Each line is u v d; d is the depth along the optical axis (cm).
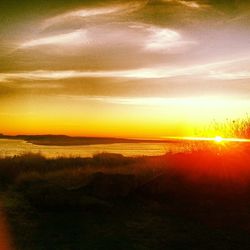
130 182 1169
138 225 908
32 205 1062
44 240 793
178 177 1197
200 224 917
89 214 1002
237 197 1134
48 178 1342
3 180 1425
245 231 865
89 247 752
